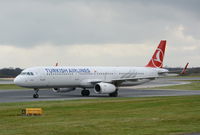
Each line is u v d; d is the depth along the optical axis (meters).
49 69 104.06
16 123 49.06
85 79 110.62
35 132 41.50
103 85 105.38
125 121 49.91
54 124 47.44
